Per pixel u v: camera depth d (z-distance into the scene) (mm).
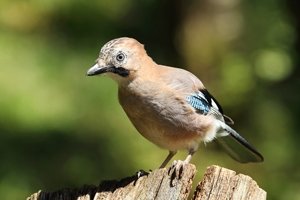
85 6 16578
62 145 14016
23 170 13531
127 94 8508
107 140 14242
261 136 15219
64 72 15023
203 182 7086
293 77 16031
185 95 8500
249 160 9500
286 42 16516
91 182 13648
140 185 7227
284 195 14016
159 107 8414
